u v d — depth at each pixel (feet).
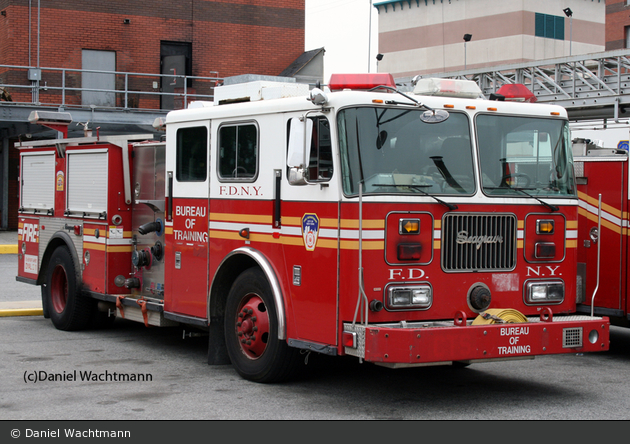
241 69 87.40
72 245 31.99
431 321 20.47
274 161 22.25
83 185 31.40
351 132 19.99
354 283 19.60
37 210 34.99
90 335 31.94
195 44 85.40
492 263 21.56
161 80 84.28
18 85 70.13
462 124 21.57
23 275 36.11
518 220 22.02
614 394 22.50
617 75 46.75
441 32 170.50
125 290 30.07
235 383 23.25
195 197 25.52
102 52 81.61
